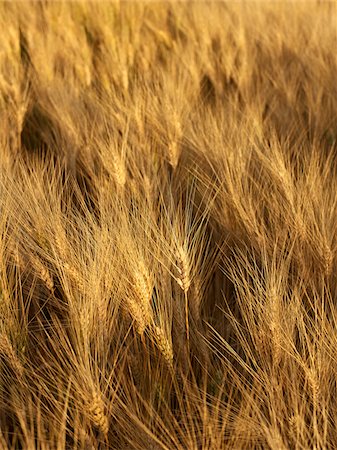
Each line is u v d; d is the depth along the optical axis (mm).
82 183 1682
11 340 1335
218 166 1612
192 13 2980
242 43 2455
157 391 1310
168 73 2139
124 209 1422
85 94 2018
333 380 1296
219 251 1509
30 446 1209
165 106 1750
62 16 2760
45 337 1388
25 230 1424
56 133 1828
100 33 2701
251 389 1309
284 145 1681
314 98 2086
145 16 2871
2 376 1329
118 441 1280
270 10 3045
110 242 1340
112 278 1320
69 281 1337
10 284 1372
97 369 1255
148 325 1353
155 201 1531
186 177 1646
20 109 1819
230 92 2191
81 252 1348
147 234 1354
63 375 1318
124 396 1296
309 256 1438
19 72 2234
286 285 1396
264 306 1296
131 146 1705
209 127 1733
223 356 1322
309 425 1279
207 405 1317
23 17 2770
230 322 1370
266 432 1218
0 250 1368
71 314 1305
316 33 2576
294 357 1279
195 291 1371
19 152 1739
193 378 1306
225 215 1520
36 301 1407
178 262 1288
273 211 1507
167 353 1299
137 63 2396
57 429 1267
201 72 2314
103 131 1774
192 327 1374
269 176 1581
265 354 1303
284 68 2369
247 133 1694
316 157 1604
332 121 1905
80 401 1255
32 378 1316
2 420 1307
